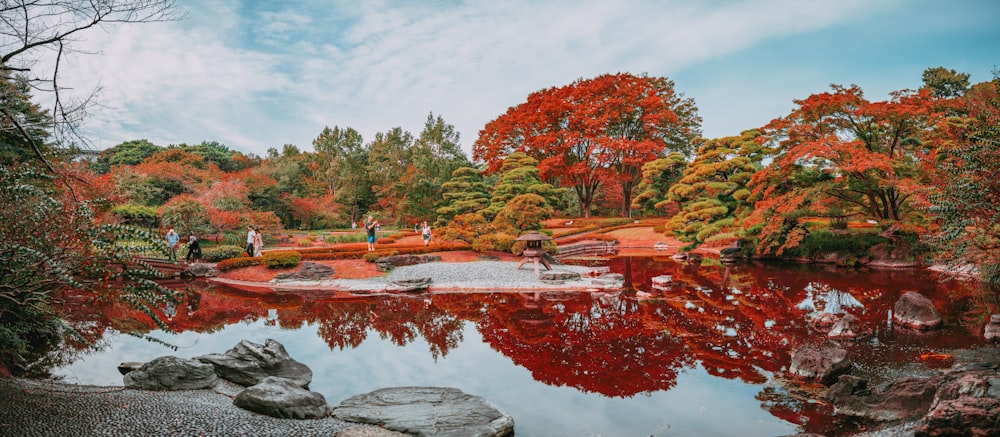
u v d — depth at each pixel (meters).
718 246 32.41
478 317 13.20
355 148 54.22
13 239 5.63
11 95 6.18
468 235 24.34
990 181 7.39
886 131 22.08
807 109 22.17
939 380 6.49
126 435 5.13
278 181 50.19
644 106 43.03
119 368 8.46
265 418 6.04
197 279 20.17
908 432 5.43
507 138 47.97
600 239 37.00
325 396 7.50
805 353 8.21
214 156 59.16
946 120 17.92
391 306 14.82
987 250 9.43
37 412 5.47
